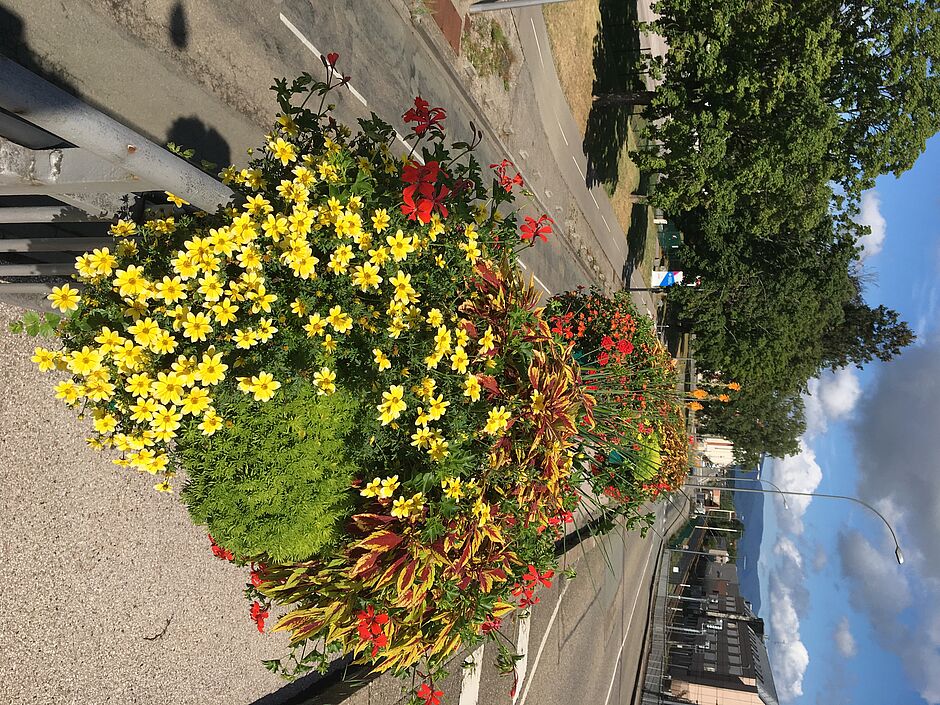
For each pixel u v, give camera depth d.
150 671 5.02
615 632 18.14
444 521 4.16
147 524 5.04
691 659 49.31
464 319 4.22
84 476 4.67
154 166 2.95
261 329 3.34
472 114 11.59
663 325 30.06
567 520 6.19
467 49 11.30
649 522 9.41
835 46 13.30
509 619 8.99
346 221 3.54
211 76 6.44
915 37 12.93
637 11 21.97
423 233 4.04
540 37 14.36
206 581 5.44
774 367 22.64
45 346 4.52
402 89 9.58
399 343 3.82
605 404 6.84
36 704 4.37
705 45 13.88
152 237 3.63
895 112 13.14
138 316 3.21
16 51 4.91
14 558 4.30
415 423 3.91
